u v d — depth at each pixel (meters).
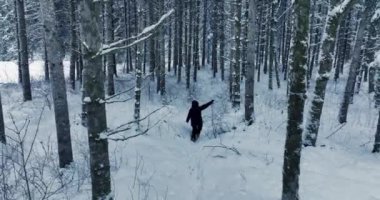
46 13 7.25
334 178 6.93
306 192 6.25
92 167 3.98
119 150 8.91
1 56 37.84
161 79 23.02
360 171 7.52
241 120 12.72
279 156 8.70
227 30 36.06
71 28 17.23
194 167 8.59
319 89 8.95
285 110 14.87
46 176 6.66
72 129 10.98
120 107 15.32
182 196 6.66
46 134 10.19
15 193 5.59
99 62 3.84
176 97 23.31
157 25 3.75
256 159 8.52
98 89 3.86
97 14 3.71
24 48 14.95
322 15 27.94
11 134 9.80
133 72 28.03
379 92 19.09
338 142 10.36
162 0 19.67
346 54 38.03
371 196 6.07
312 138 9.18
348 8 8.09
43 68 30.00
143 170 7.57
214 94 26.58
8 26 35.66
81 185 6.30
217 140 10.94
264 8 28.41
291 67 5.02
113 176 6.93
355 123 14.47
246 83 12.22
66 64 32.47
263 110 14.85
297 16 4.82
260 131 11.17
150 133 11.44
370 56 24.75
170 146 10.44
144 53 26.33
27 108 13.52
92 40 3.71
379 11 18.78
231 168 7.95
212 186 7.18
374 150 9.50
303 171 7.38
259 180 7.05
